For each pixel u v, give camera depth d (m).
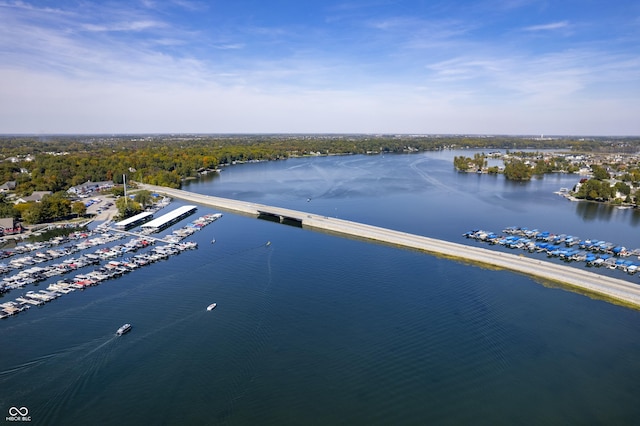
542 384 78.00
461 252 147.38
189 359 84.00
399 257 147.62
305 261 142.62
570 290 120.12
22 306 106.31
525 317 103.31
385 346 89.25
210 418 68.06
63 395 73.38
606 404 72.88
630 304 111.12
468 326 98.31
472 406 71.81
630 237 184.62
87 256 146.00
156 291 116.56
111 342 89.88
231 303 108.94
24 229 188.25
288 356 85.38
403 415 69.31
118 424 66.75
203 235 178.62
